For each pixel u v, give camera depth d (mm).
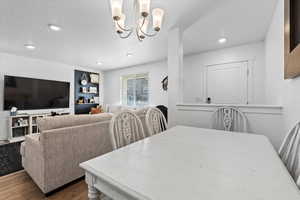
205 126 2039
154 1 1684
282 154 887
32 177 1763
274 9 1881
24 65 3947
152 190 511
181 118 2252
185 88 4094
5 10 1879
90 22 2195
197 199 460
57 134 1596
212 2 1721
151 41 2963
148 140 1113
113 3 1161
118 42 3012
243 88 3238
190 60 4012
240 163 715
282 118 1555
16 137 3580
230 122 1740
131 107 5211
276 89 1901
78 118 1859
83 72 5457
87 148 1895
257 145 989
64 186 1704
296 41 956
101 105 6078
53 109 4434
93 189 714
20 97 3771
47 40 2889
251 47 3133
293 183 543
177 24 2238
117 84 5805
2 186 1732
